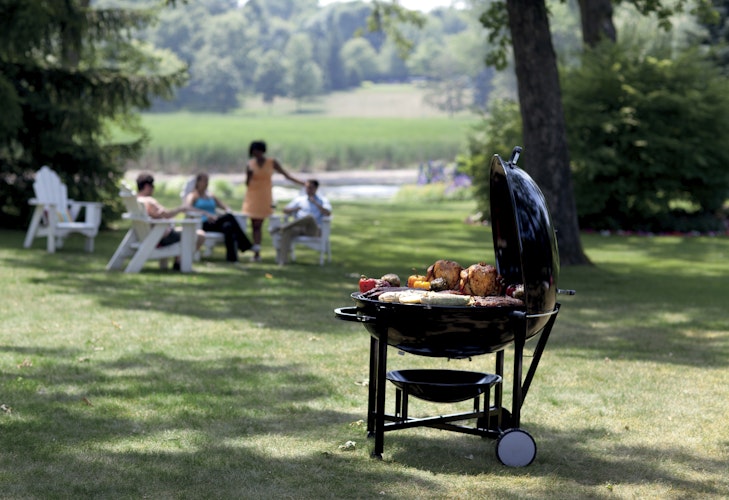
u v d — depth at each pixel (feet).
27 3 62.64
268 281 41.29
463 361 26.43
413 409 21.11
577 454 17.83
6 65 65.62
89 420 19.02
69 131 66.44
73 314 31.58
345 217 86.07
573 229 51.42
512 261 19.45
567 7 316.19
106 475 15.66
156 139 252.01
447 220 83.76
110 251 52.70
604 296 40.24
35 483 15.14
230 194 118.62
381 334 17.15
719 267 53.88
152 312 32.48
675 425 19.93
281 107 616.39
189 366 24.35
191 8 625.00
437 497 15.07
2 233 62.28
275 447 17.66
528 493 15.43
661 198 77.71
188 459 16.70
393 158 268.41
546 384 23.58
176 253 43.75
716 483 16.17
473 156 82.17
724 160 76.79
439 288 18.39
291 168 255.29
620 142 77.15
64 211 52.54
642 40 82.64
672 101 75.61
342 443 18.11
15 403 20.07
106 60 113.80
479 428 19.02
